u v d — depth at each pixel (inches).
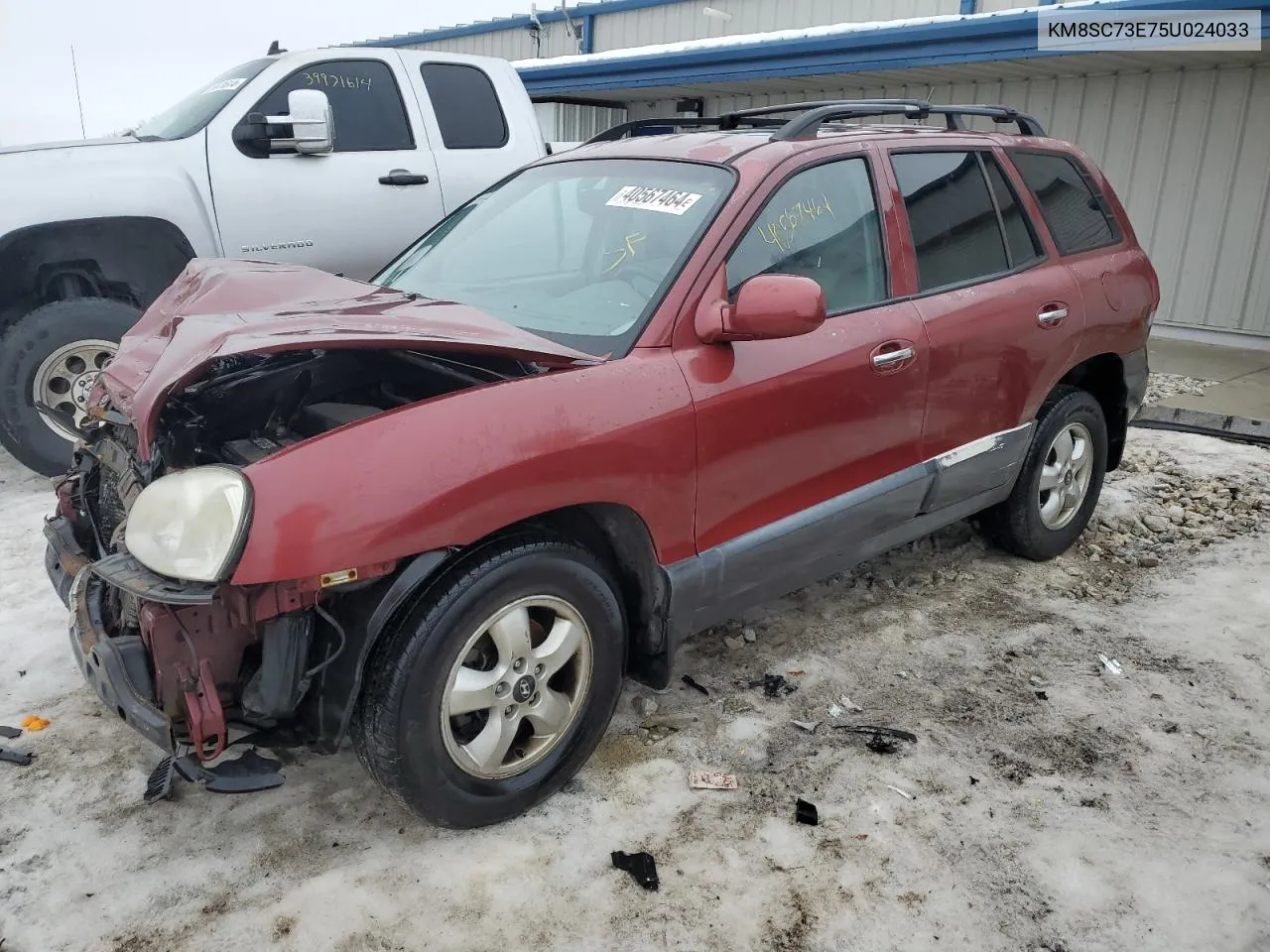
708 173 131.1
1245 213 350.9
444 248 150.9
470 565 98.8
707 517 117.9
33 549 179.3
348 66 240.1
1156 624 158.4
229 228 222.5
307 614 93.5
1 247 202.1
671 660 119.8
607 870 102.7
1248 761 122.7
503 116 263.6
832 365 127.3
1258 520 202.5
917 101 156.8
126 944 92.3
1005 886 101.3
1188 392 295.1
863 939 94.4
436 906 97.3
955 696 136.6
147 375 106.0
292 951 91.8
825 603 164.4
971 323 147.1
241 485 88.1
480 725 105.9
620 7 556.1
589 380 106.9
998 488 162.2
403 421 95.7
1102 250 179.0
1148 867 104.2
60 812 110.0
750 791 115.5
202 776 92.0
